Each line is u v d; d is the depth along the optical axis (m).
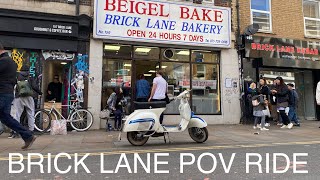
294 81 14.62
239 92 12.82
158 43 11.88
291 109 11.98
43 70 10.63
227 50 12.90
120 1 11.34
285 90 11.31
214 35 12.55
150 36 11.64
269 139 8.45
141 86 10.14
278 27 13.88
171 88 12.22
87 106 10.89
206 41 12.41
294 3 14.37
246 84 12.98
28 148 6.82
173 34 11.96
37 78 10.50
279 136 9.08
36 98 10.42
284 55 13.48
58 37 10.69
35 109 9.84
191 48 12.48
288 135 9.30
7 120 6.51
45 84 10.82
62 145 7.37
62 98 11.01
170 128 7.59
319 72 14.71
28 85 8.57
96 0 11.05
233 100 12.72
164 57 12.27
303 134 9.55
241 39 12.96
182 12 12.16
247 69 13.17
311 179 4.43
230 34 12.80
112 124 10.86
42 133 9.45
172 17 12.01
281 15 14.04
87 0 11.27
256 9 13.79
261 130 10.51
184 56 12.56
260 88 11.97
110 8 11.20
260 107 10.62
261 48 13.13
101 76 11.16
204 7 12.50
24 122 9.36
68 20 10.71
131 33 11.41
